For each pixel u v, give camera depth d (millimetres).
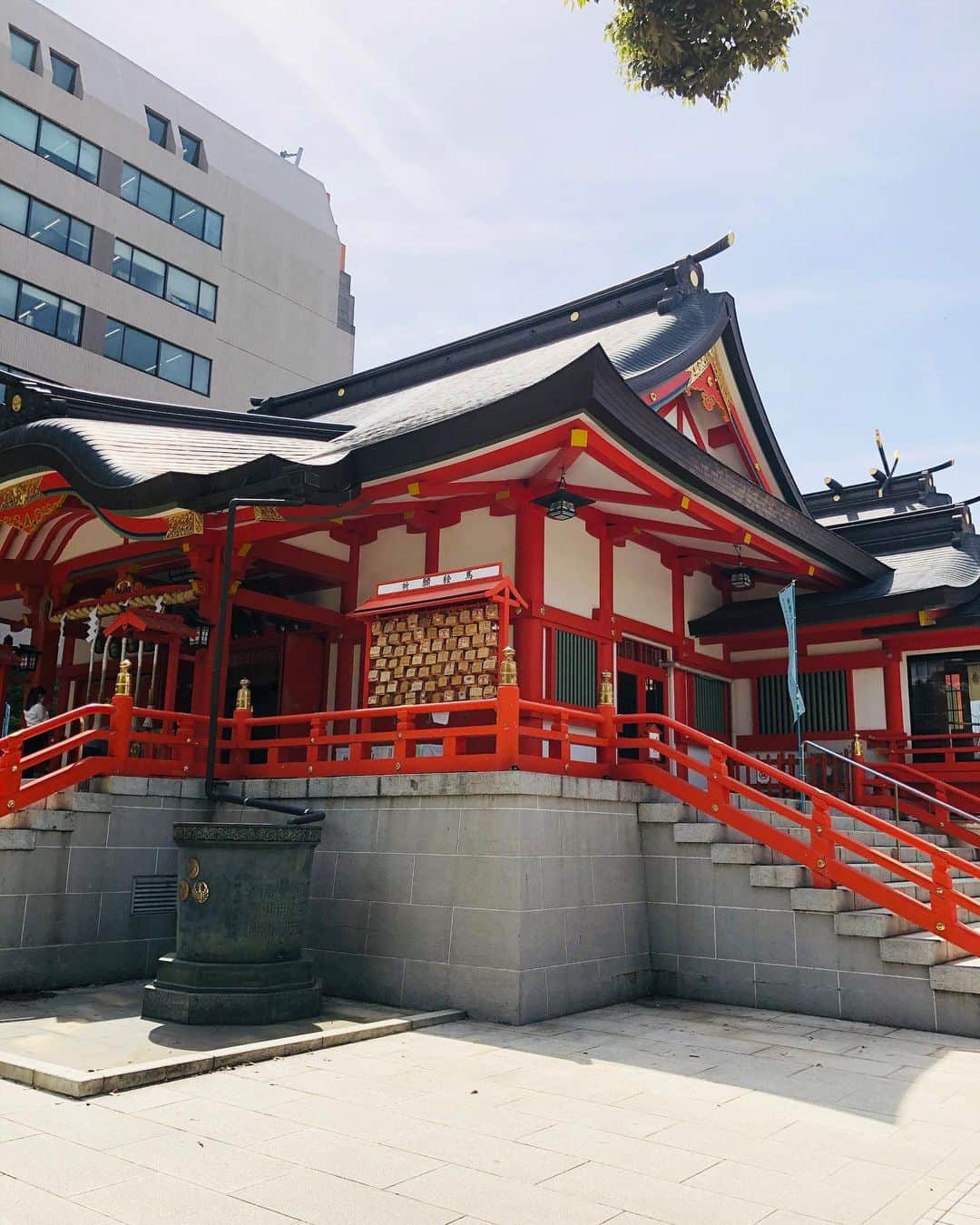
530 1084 6945
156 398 42781
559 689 13656
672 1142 5742
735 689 18562
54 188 39750
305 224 50719
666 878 10852
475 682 11836
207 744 11992
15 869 9969
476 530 13883
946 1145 5746
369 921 10266
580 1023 9164
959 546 18641
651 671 16250
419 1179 5047
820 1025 9102
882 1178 5203
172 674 13148
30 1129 5711
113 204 41906
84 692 17188
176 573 14016
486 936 9359
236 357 46406
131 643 15234
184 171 45156
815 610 16594
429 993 9633
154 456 12789
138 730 13039
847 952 9500
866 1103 6570
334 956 10430
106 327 41094
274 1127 5840
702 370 16844
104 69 42625
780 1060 7770
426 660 12367
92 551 15930
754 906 10180
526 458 11578
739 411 17953
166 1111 6117
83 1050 7484
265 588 16266
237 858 8852
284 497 11633
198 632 13281
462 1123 6000
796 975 9773
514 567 13375
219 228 46469
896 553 19641
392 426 13711
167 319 43531
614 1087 6910
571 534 14312
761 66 8055
